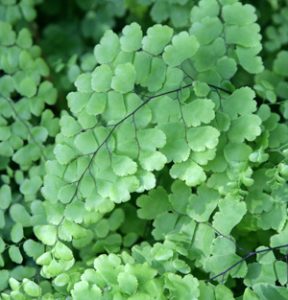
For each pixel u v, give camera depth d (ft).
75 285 1.26
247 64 1.36
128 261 1.30
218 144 1.32
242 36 1.36
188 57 1.32
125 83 1.31
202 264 1.32
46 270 1.30
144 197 1.38
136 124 1.31
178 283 1.26
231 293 1.27
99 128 1.31
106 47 1.34
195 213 1.34
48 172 1.32
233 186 1.31
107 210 1.30
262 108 1.39
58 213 1.31
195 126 1.30
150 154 1.29
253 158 1.30
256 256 1.33
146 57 1.32
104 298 1.25
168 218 1.36
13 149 1.46
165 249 1.29
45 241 1.31
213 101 1.33
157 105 1.31
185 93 1.31
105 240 1.40
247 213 1.34
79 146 1.31
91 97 1.31
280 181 1.30
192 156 1.30
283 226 1.31
